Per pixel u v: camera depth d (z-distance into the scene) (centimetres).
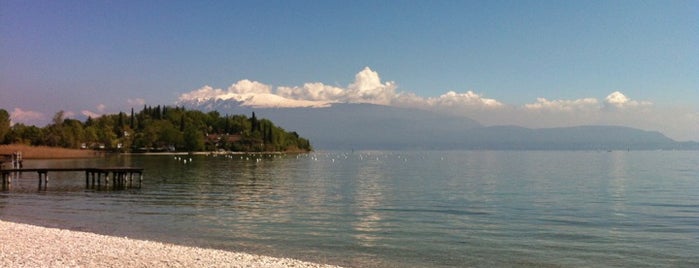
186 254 2386
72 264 2073
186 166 13338
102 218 3994
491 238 3234
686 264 2612
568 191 6519
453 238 3228
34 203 4962
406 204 5031
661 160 19325
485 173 10881
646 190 6669
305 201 5284
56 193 5950
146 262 2181
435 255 2758
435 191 6538
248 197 5662
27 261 2080
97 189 6512
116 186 6919
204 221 3862
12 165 11500
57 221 3812
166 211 4428
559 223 3844
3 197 5494
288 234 3322
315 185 7450
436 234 3362
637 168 12912
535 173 10806
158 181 8031
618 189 6825
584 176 9675
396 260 2634
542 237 3275
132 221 3844
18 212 4309
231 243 3014
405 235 3319
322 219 3994
